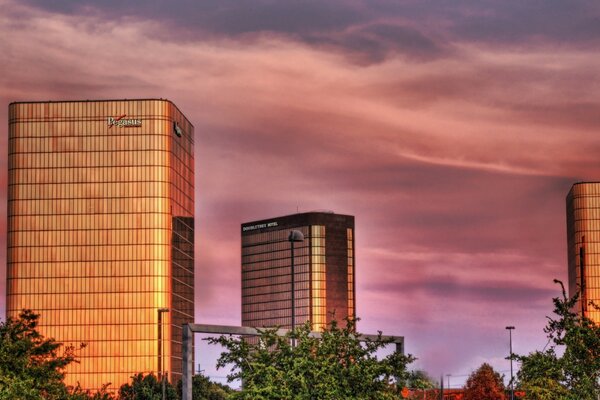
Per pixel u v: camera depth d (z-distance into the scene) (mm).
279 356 85500
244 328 87188
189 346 84375
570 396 72188
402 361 85562
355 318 87688
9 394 72688
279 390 81375
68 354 83625
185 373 84062
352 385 83188
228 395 82062
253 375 83875
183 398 83812
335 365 83250
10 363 76750
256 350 86875
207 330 85562
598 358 73188
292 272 109625
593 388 72062
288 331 88062
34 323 82062
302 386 81812
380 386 83500
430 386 87062
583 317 74688
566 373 73938
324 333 85938
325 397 81688
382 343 88625
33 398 74562
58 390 80188
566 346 74250
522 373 75188
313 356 84625
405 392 85875
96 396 100750
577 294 75312
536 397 75312
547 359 74312
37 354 80875
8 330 79938
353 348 85562
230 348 86500
